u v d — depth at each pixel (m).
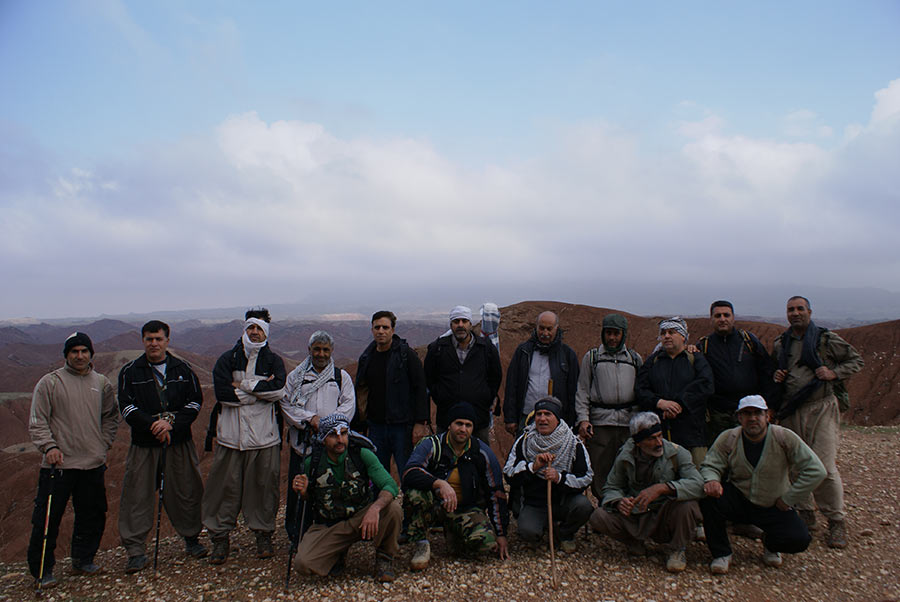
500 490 5.88
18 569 6.04
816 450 6.05
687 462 5.57
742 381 6.32
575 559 5.75
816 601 4.84
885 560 5.60
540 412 5.89
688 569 5.50
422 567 5.53
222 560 5.87
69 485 5.66
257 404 5.98
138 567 5.73
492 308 7.86
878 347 23.31
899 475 8.29
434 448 5.81
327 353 6.17
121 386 5.86
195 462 6.11
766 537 5.45
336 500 5.35
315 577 5.45
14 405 41.62
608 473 6.45
